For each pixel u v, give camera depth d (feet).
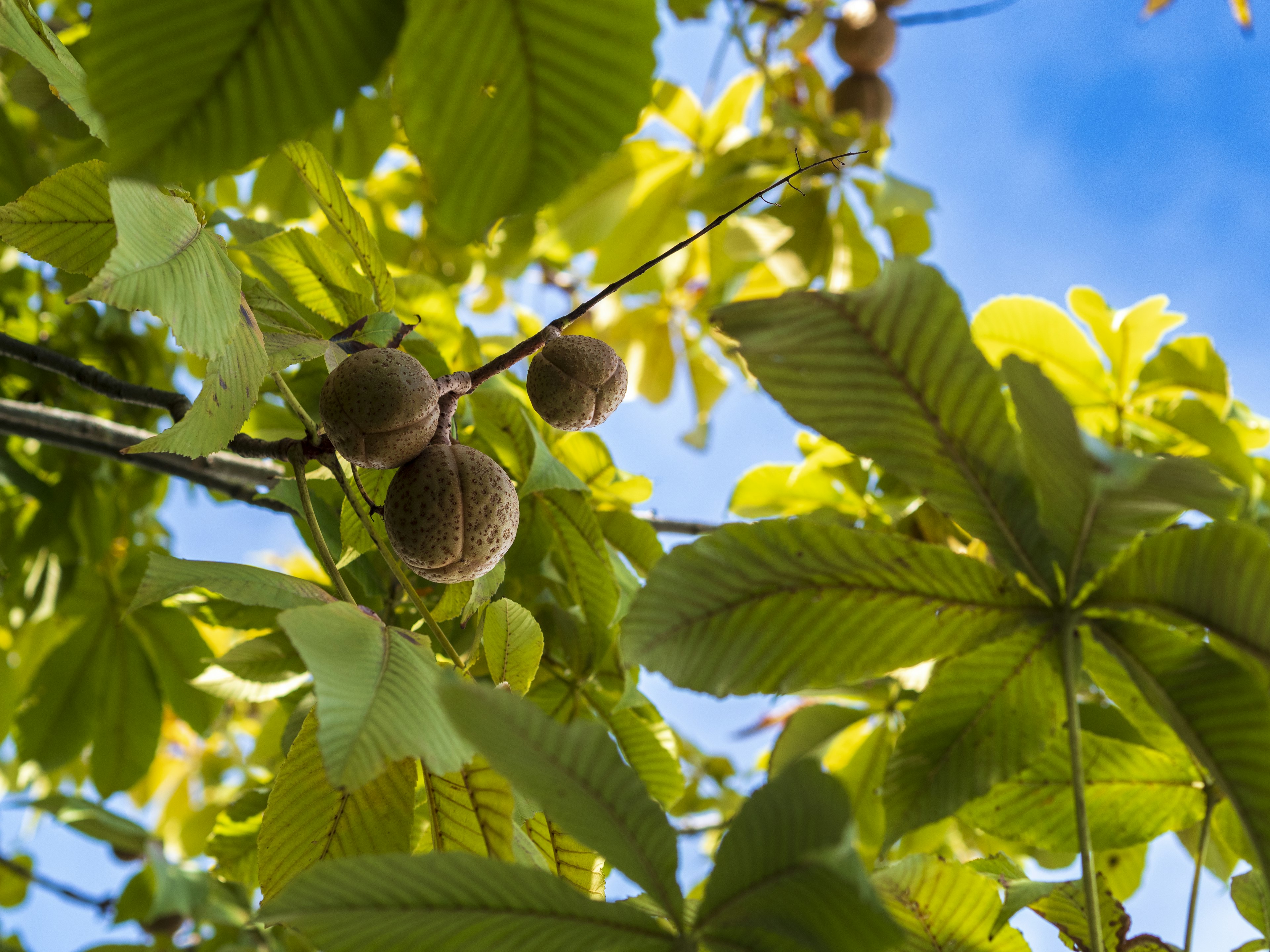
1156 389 2.24
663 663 0.94
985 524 0.93
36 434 1.91
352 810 1.11
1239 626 0.86
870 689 2.01
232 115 0.55
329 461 1.32
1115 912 1.17
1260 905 1.22
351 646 1.00
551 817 0.84
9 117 2.36
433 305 1.90
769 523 0.93
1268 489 2.31
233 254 1.68
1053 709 0.98
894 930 0.79
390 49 0.55
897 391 0.90
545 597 1.77
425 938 0.83
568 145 0.62
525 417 1.67
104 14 0.52
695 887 1.16
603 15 0.57
